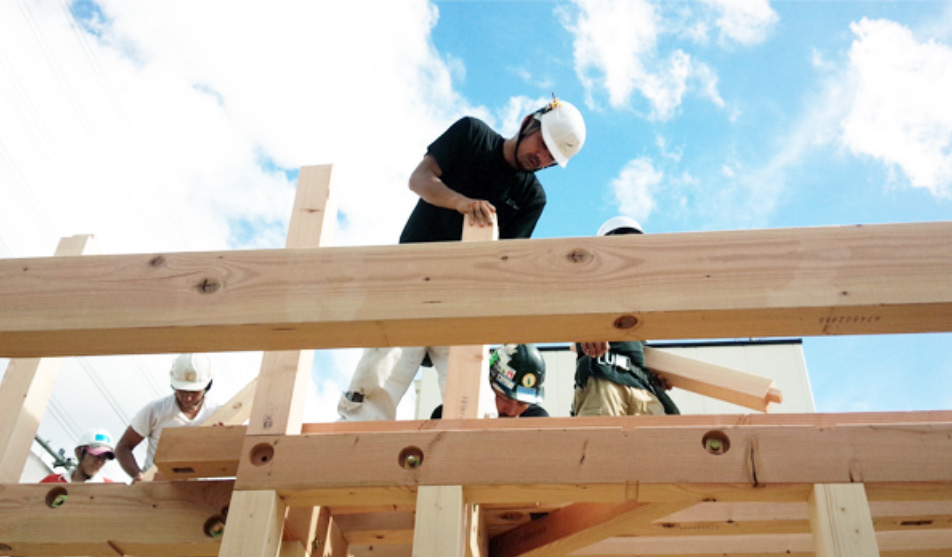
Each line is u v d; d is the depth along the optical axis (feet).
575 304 6.26
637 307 6.19
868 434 6.72
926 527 8.63
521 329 6.41
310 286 6.65
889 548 9.57
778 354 30.58
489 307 6.34
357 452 7.07
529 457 6.88
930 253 6.23
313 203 8.51
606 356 11.94
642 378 12.14
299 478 6.99
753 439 6.79
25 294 6.89
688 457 6.75
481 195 11.89
